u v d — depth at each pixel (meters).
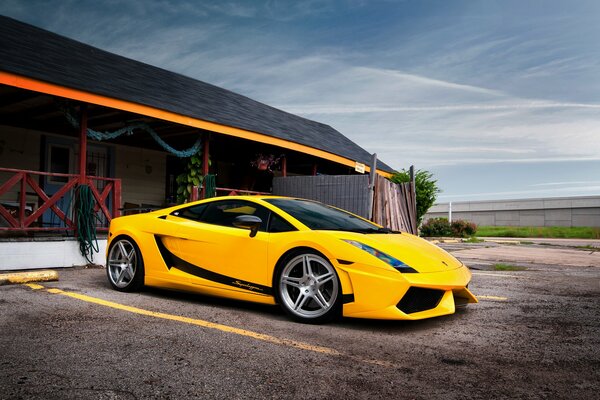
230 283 4.25
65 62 7.90
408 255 3.79
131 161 11.25
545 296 5.14
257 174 12.91
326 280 3.72
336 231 3.96
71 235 7.31
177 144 11.81
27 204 9.32
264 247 4.03
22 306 4.14
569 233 22.81
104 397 2.27
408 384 2.49
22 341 3.12
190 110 8.55
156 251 4.77
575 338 3.42
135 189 11.32
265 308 4.33
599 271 7.68
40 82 6.20
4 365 2.67
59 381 2.46
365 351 3.05
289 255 3.89
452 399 2.30
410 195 11.69
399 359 2.90
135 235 4.92
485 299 4.93
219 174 13.38
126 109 7.28
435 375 2.63
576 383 2.53
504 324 3.83
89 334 3.32
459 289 3.85
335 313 3.67
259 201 4.46
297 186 10.90
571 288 5.73
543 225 28.61
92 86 6.98
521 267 8.01
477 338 3.40
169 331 3.44
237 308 4.31
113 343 3.12
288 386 2.44
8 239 6.34
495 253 11.20
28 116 9.11
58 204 9.89
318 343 3.22
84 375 2.55
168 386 2.42
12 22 9.15
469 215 31.61
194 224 4.63
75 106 7.45
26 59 6.84
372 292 3.53
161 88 9.57
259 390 2.38
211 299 4.72
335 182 10.38
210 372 2.62
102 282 5.59
